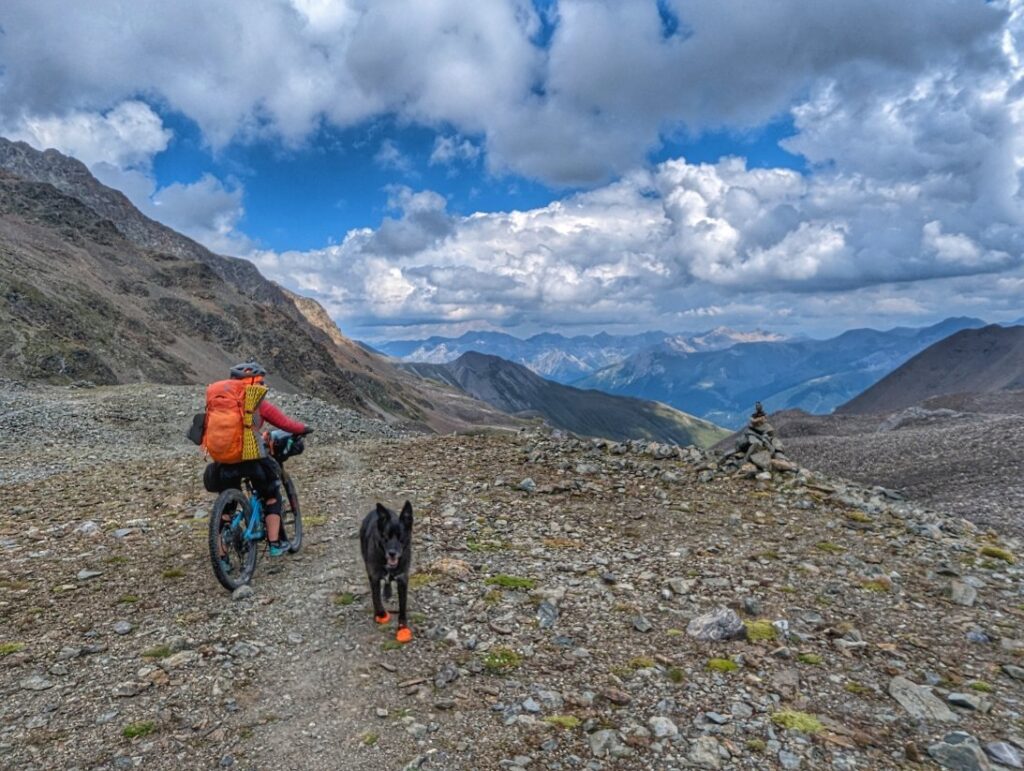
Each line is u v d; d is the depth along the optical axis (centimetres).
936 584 798
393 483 1359
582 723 475
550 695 511
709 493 1305
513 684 531
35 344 16525
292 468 1609
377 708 493
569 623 653
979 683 542
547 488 1286
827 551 933
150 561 849
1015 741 459
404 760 429
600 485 1348
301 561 846
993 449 3478
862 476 3756
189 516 1108
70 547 920
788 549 938
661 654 587
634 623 646
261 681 535
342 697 511
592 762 428
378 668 558
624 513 1135
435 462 1606
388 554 585
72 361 16825
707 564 852
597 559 863
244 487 873
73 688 518
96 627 637
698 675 548
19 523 1095
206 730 462
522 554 883
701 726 471
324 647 596
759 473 1425
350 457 1730
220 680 533
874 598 744
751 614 689
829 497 1270
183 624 644
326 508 1148
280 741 450
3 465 1839
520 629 638
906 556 924
